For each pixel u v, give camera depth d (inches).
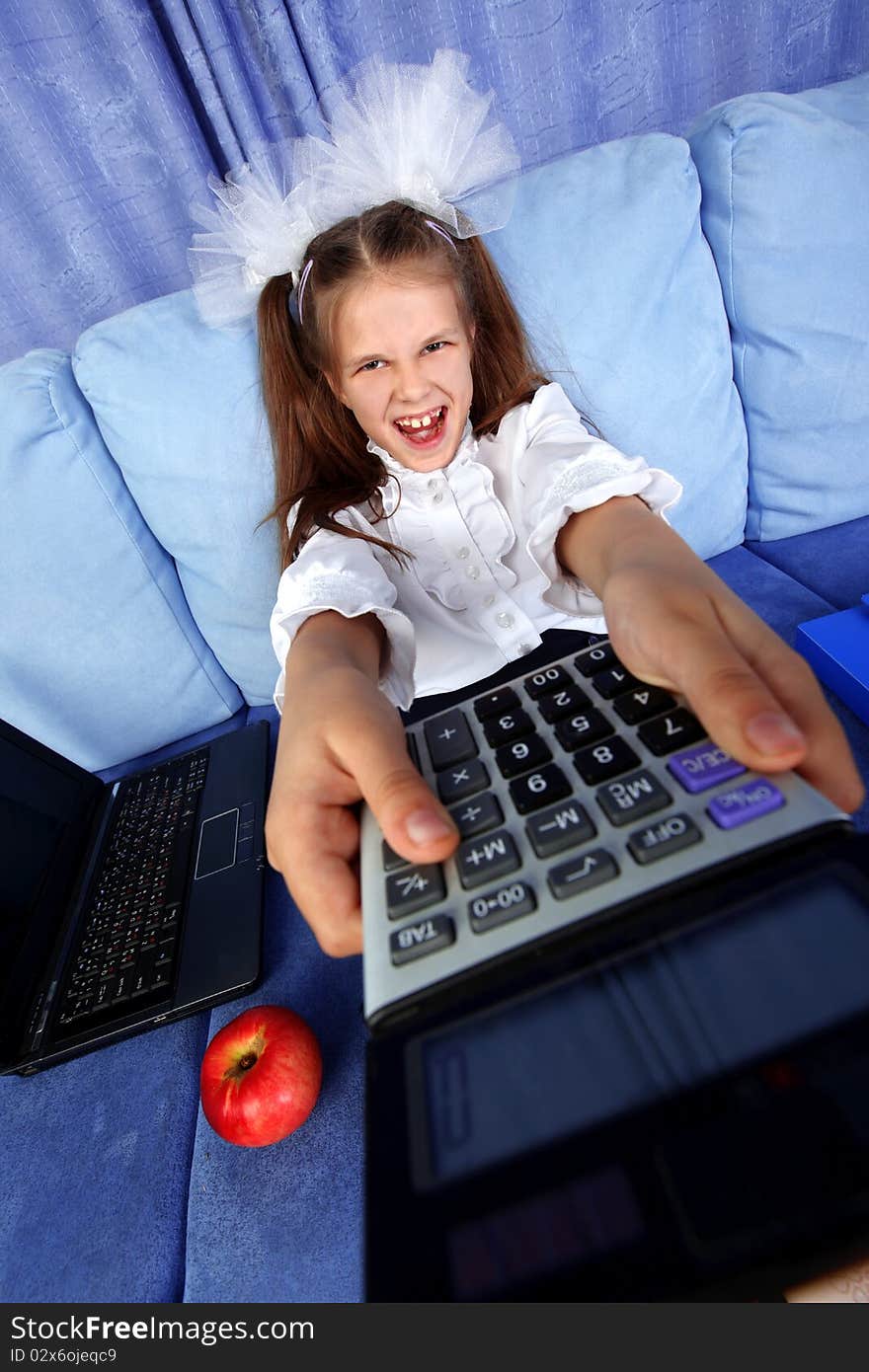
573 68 38.8
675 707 12.3
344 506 26.5
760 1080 7.9
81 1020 20.4
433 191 24.8
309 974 20.4
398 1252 7.7
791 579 29.5
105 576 28.6
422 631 28.7
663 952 9.1
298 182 25.7
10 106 34.6
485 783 12.4
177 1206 17.2
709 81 41.2
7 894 22.1
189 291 27.6
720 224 27.9
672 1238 7.3
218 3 33.6
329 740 13.9
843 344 28.5
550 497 21.1
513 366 27.4
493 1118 8.5
